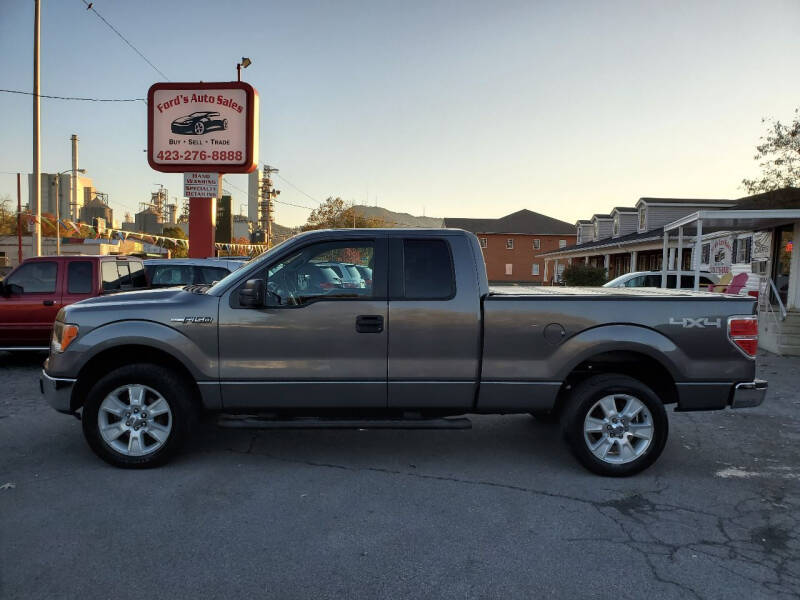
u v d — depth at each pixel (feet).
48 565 10.22
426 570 10.25
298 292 15.02
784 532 11.93
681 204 97.30
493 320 14.71
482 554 10.84
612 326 14.70
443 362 14.80
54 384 14.87
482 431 18.84
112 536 11.34
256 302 14.33
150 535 11.39
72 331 14.79
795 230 46.88
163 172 54.95
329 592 9.53
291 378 14.76
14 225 155.74
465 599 9.39
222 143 54.24
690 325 14.73
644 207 99.40
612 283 57.41
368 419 15.05
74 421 19.31
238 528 11.76
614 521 12.34
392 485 14.20
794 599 9.50
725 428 19.81
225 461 15.72
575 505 13.14
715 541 11.49
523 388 14.84
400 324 14.73
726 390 14.83
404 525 12.00
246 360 14.73
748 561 10.72
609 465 14.73
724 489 14.23
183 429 14.89
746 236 60.90
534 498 13.51
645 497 13.66
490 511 12.76
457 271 14.88
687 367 14.70
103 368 15.74
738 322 14.74
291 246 15.06
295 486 14.05
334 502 13.14
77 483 14.03
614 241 102.17
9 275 28.81
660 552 11.02
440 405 15.01
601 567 10.43
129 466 14.93
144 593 9.41
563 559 10.70
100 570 10.08
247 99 53.93
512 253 215.10
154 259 36.50
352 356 14.76
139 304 14.98
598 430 14.80
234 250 165.58
